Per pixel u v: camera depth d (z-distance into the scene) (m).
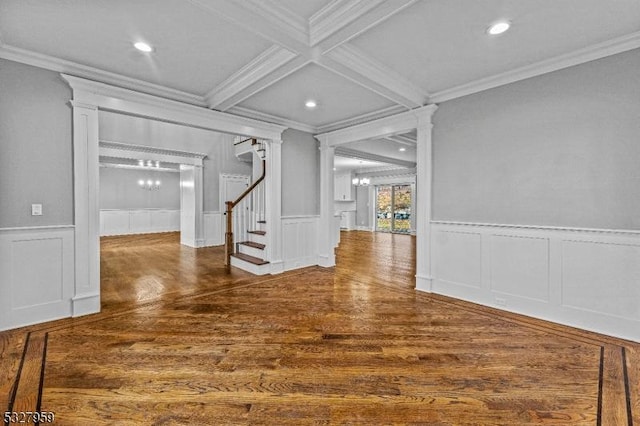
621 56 2.41
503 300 3.10
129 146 6.27
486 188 3.21
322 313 3.00
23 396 1.70
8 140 2.55
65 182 2.84
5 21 2.15
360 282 4.16
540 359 2.12
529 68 2.82
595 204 2.55
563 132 2.70
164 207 10.87
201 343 2.34
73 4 1.97
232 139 7.90
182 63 2.81
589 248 2.58
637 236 2.37
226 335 2.49
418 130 3.78
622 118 2.41
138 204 10.30
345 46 2.45
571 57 2.59
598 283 2.54
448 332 2.56
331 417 1.55
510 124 3.02
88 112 2.93
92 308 2.97
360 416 1.56
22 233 2.62
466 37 2.35
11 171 2.57
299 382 1.85
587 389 1.79
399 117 4.02
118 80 3.05
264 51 2.60
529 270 2.92
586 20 2.12
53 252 2.77
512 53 2.60
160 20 2.15
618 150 2.44
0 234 2.52
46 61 2.67
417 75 3.03
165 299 3.42
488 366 2.03
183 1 1.94
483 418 1.55
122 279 4.27
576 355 2.17
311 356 2.15
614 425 1.50
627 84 2.39
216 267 5.08
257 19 2.01
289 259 4.90
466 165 3.37
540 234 2.84
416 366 2.03
